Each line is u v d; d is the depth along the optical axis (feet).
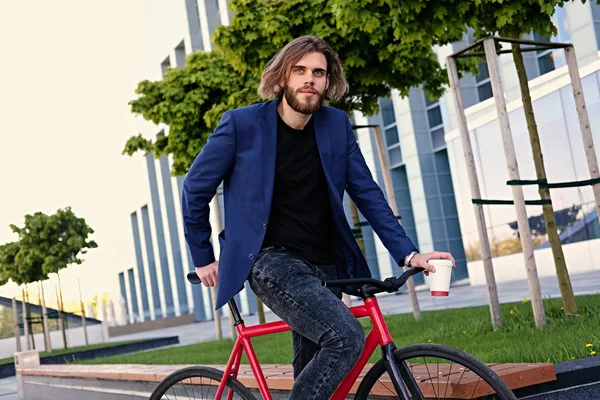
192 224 8.68
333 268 8.75
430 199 78.95
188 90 33.32
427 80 30.30
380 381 8.52
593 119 53.42
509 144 19.39
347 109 30.66
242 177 8.41
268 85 8.39
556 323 18.69
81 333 75.46
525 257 19.34
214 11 108.58
